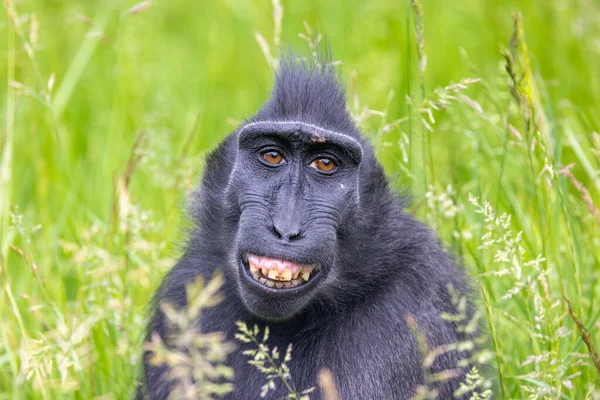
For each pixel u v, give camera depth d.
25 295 11.00
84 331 9.99
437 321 9.54
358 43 18.98
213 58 19.08
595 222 11.21
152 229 12.24
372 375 9.26
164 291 10.42
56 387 10.52
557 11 17.67
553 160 11.44
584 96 16.47
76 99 17.69
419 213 12.34
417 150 14.57
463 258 10.93
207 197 10.09
